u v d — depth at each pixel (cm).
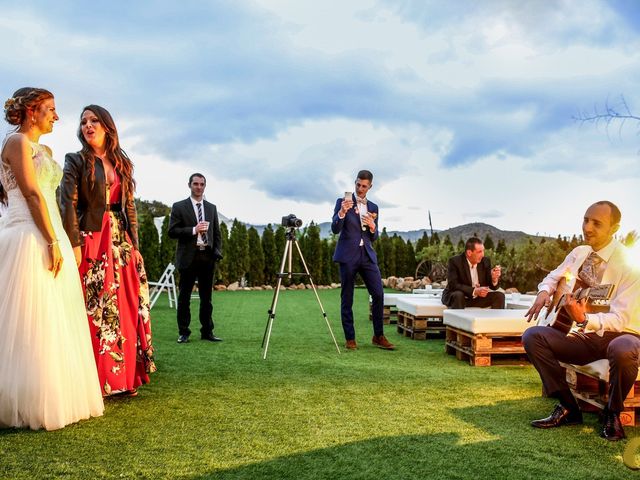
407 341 710
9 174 343
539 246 1397
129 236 423
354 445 303
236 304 1151
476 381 469
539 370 349
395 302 882
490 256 1484
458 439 315
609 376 325
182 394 414
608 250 361
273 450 295
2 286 332
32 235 339
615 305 348
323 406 384
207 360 552
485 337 541
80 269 386
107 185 400
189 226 683
